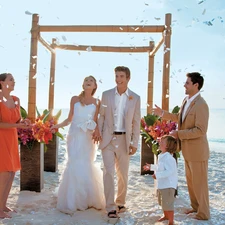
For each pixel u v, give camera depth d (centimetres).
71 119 447
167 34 480
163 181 367
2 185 390
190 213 404
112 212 381
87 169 420
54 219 374
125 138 404
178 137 384
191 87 388
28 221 361
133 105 404
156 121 523
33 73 490
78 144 425
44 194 487
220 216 399
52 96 692
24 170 499
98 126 410
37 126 476
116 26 497
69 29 499
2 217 374
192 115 383
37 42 500
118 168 415
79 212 404
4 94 396
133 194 505
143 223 369
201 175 381
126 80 403
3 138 388
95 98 443
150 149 657
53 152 667
